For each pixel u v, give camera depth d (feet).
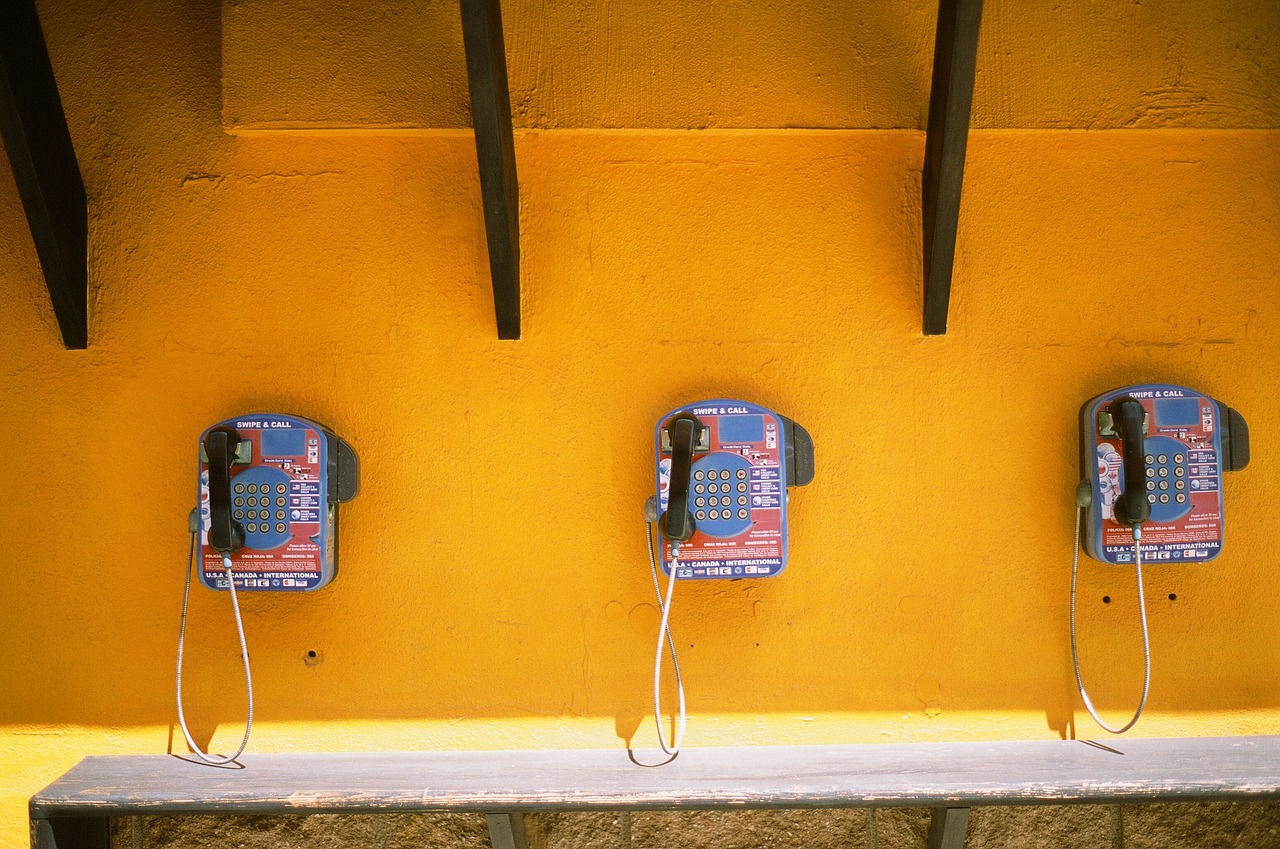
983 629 6.54
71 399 6.55
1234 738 6.43
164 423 6.54
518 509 6.52
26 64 6.00
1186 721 6.57
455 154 6.52
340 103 6.39
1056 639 6.55
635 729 6.51
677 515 5.92
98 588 6.54
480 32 5.44
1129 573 6.55
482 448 6.52
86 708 6.53
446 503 6.52
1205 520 6.17
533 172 6.48
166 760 6.34
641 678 6.50
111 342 6.54
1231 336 6.61
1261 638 6.59
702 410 6.15
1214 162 6.59
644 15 6.45
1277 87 6.52
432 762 6.23
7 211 6.59
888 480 6.54
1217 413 6.21
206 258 6.53
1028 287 6.56
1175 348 6.60
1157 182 6.58
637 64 6.44
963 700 6.53
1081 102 6.48
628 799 5.62
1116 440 6.20
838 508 6.53
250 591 6.41
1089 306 6.58
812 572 6.52
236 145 6.52
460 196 6.53
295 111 6.37
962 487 6.55
